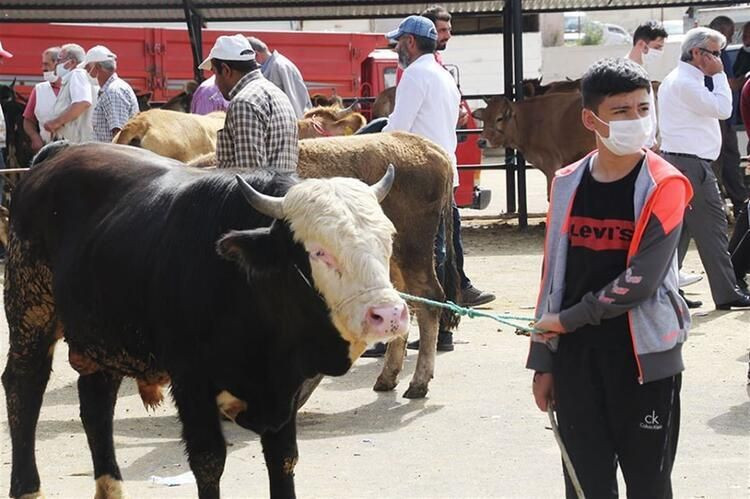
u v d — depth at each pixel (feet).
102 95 43.78
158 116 36.58
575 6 65.57
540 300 16.17
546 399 16.46
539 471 22.82
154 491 22.13
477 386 29.76
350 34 75.87
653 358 15.31
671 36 93.45
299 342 17.56
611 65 15.24
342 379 31.04
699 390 28.48
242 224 18.25
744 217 39.52
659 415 15.58
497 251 53.11
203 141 37.11
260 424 18.51
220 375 18.21
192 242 18.47
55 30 68.69
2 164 51.85
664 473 15.88
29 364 21.93
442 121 33.24
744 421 25.81
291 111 26.05
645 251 15.08
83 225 20.51
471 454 24.08
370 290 16.20
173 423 27.25
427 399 28.71
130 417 27.81
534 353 16.17
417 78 32.81
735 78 56.08
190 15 60.23
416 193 29.60
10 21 66.39
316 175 28.84
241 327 17.92
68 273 20.24
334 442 25.20
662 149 37.42
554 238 15.99
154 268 18.76
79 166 21.12
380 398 28.99
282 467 19.04
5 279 22.16
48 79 52.42
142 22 65.82
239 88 26.84
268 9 64.39
